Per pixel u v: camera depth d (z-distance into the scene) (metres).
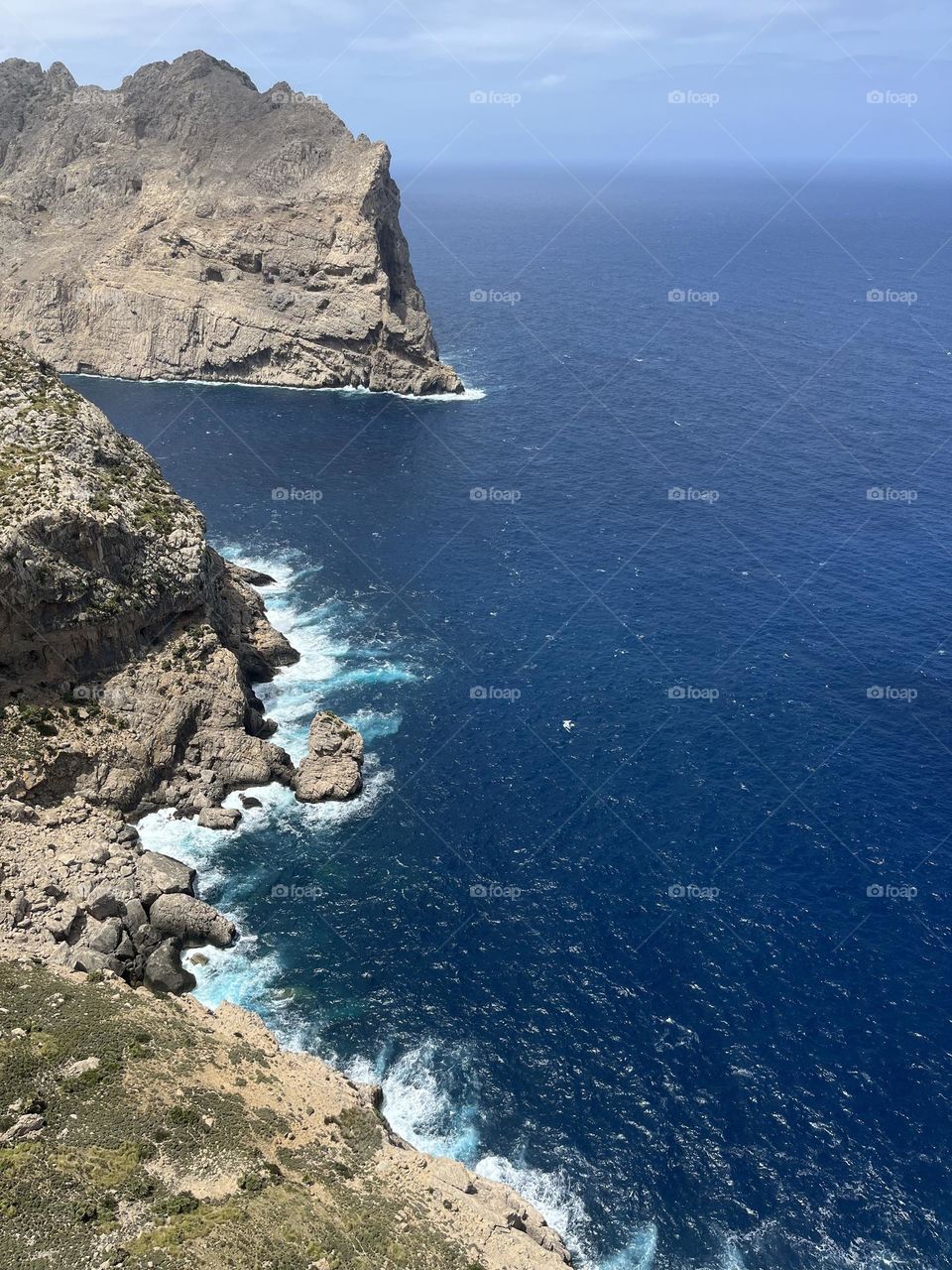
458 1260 50.34
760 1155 61.59
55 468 91.31
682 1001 71.81
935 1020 70.44
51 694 87.25
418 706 104.62
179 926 75.88
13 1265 44.78
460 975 73.81
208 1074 60.53
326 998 71.81
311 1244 48.88
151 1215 48.72
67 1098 55.66
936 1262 56.19
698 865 83.94
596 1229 57.66
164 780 90.94
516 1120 63.59
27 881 74.50
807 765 95.81
